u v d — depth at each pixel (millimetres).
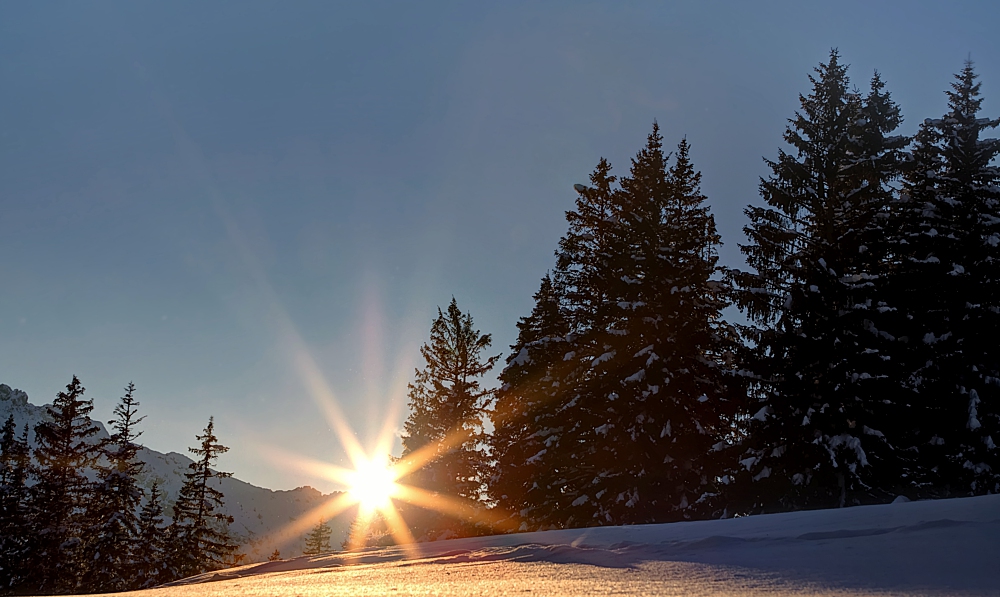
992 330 22656
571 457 27484
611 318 27781
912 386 22828
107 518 44812
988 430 22094
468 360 42250
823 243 24125
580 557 8703
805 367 23234
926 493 22250
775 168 26281
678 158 29688
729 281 24922
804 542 8297
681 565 7277
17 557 42844
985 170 24656
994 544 6852
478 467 39469
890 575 5969
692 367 25969
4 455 45219
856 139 26234
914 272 24094
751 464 22406
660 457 24797
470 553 10258
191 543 47781
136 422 48531
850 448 21297
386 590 6309
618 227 28172
